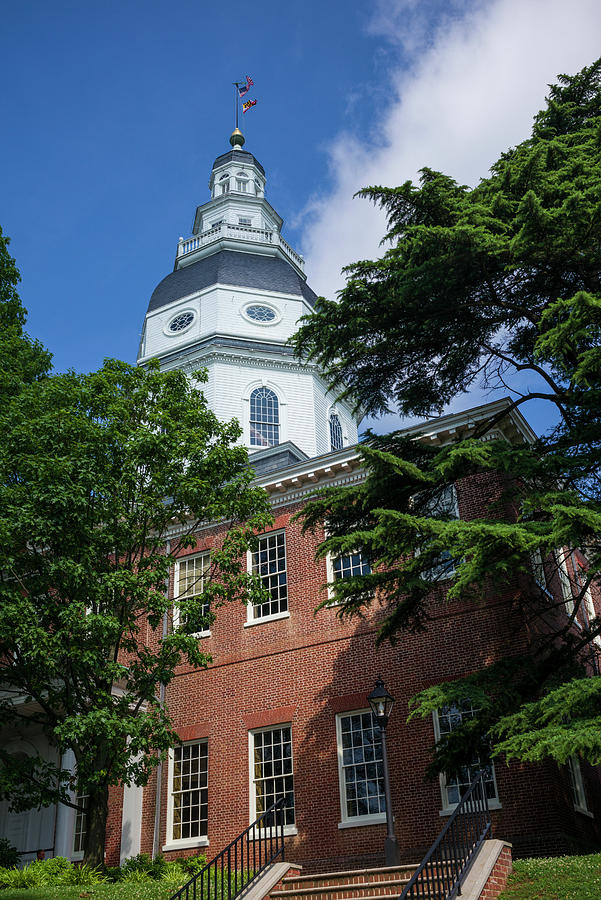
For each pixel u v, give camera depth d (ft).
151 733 57.98
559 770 60.70
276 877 51.13
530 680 51.78
